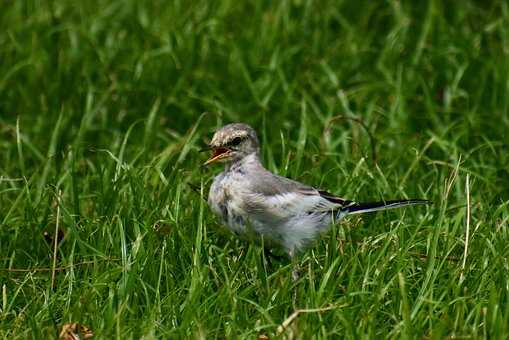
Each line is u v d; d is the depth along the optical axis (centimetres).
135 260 1080
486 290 1071
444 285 1080
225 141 1130
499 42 1744
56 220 1188
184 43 1700
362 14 1853
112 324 992
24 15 1841
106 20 1809
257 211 1106
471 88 1661
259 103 1570
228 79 1666
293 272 1124
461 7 1845
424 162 1429
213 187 1145
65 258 1161
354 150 1427
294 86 1597
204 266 1075
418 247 1195
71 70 1642
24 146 1494
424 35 1711
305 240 1132
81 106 1602
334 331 983
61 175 1362
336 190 1316
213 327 1018
